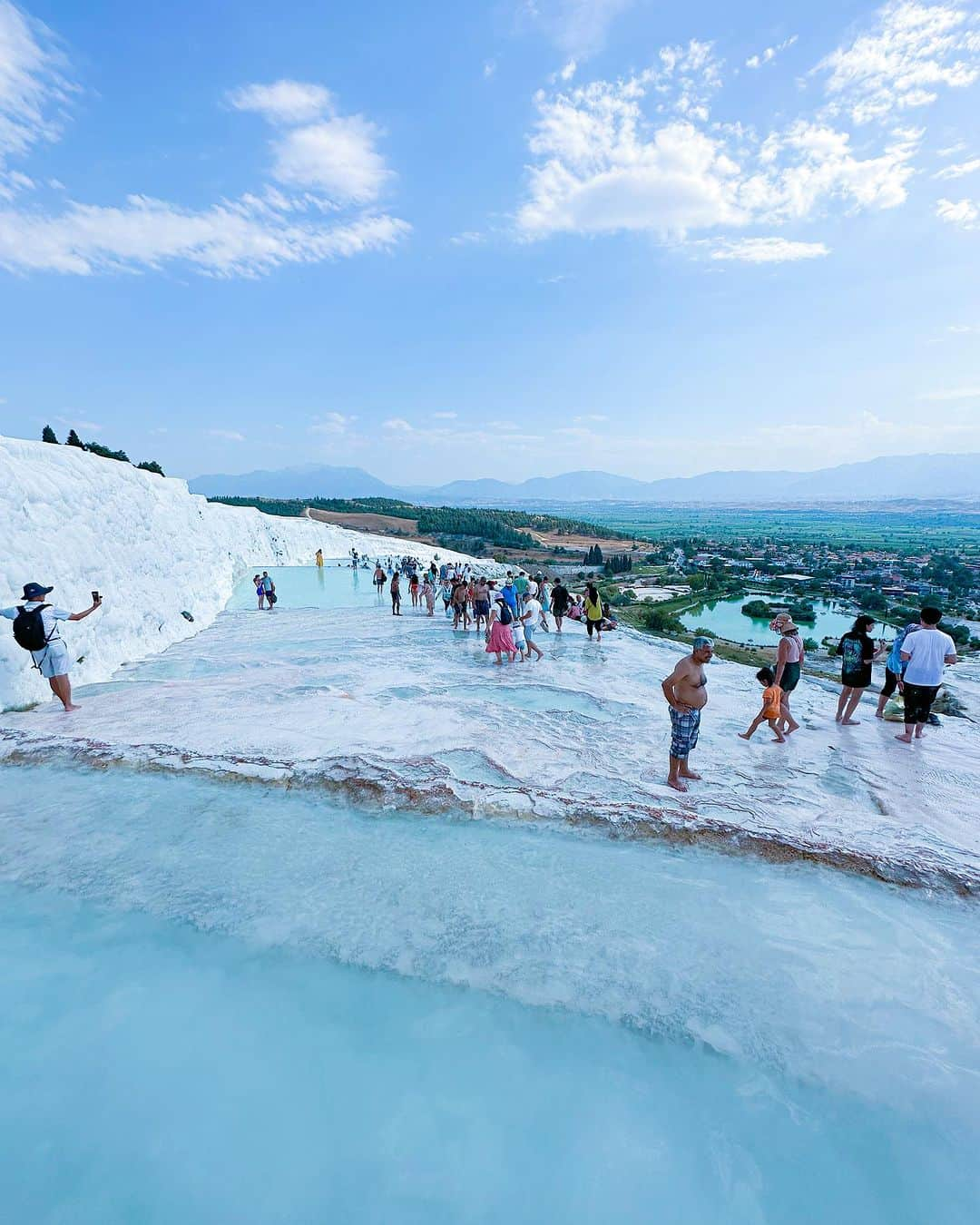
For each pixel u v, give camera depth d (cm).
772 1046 324
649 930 407
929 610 812
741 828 513
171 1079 308
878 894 449
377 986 361
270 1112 293
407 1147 278
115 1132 283
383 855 486
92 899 432
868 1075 308
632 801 590
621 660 1312
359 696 995
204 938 397
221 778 603
